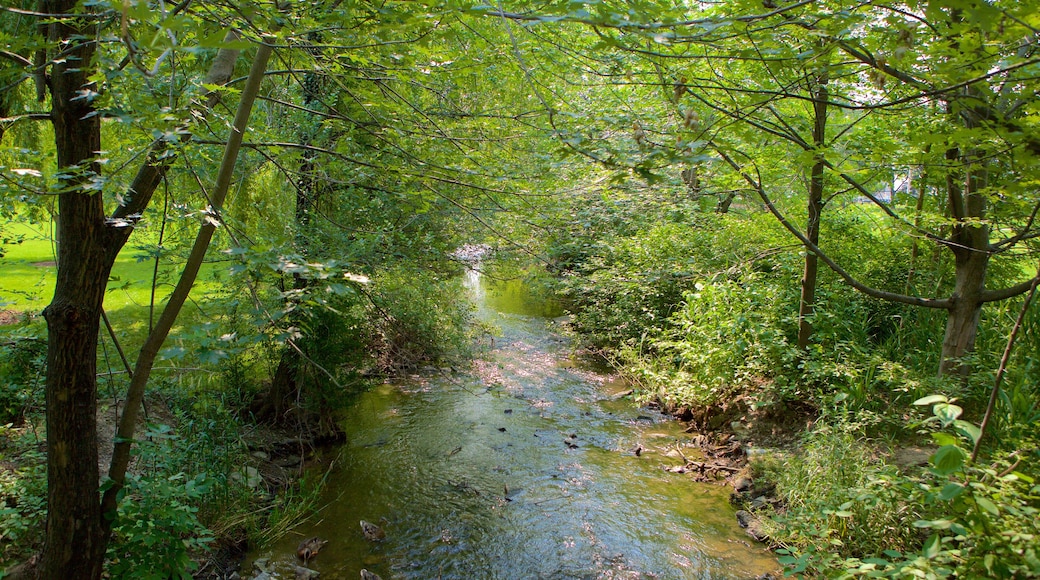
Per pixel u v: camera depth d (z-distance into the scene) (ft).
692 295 24.48
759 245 25.32
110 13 7.97
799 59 9.98
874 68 9.74
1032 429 13.66
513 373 28.60
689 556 14.29
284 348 18.57
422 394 25.48
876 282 22.99
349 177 17.54
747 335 21.06
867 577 9.97
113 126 10.99
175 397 17.67
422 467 18.90
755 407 19.88
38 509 11.27
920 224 17.37
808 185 19.10
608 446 20.77
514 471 18.78
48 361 9.48
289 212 18.83
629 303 30.25
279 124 18.78
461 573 13.65
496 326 36.88
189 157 11.10
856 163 14.02
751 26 9.69
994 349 17.75
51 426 9.50
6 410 14.19
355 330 20.86
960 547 9.48
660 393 24.30
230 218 9.64
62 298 9.38
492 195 15.62
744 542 14.88
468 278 50.06
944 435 8.38
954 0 4.84
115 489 10.55
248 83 9.50
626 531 15.43
